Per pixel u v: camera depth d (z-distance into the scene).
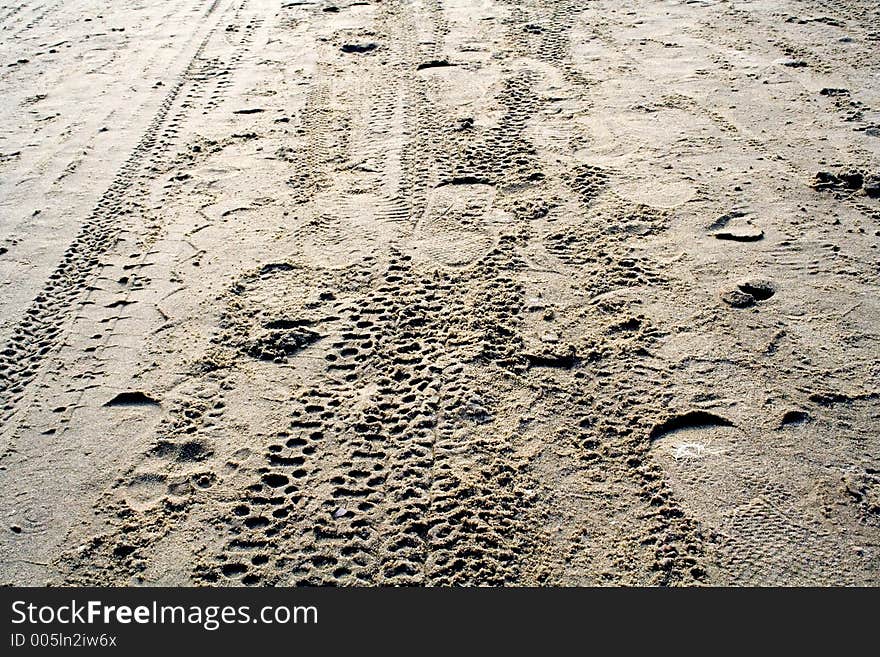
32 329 3.78
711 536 2.68
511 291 3.87
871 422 3.07
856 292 3.75
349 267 4.10
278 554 2.70
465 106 5.72
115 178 5.04
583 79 6.08
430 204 4.61
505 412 3.20
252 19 7.79
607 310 3.73
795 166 4.78
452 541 2.71
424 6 7.85
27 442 3.16
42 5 8.54
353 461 3.01
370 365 3.46
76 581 2.64
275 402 3.30
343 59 6.67
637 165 4.89
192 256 4.25
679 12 7.35
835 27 6.78
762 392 3.23
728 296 3.77
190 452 3.08
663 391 3.27
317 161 5.12
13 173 5.15
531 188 4.72
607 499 2.83
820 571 2.56
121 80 6.50
